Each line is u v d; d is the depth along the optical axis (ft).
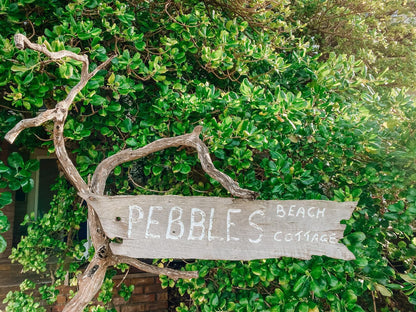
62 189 10.44
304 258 4.76
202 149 5.03
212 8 10.27
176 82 8.50
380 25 15.37
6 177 6.09
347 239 5.97
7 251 19.51
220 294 7.76
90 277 4.59
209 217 4.65
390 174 6.64
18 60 6.46
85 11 8.30
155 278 13.60
